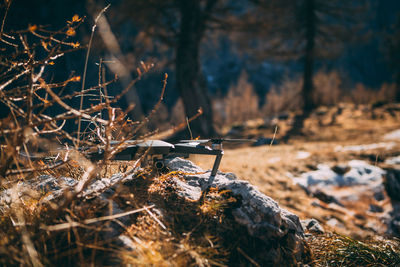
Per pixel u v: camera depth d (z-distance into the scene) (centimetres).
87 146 208
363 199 630
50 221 167
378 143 1069
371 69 5778
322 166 789
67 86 297
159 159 232
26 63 183
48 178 238
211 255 180
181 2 1638
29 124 165
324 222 499
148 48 1538
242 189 219
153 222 190
